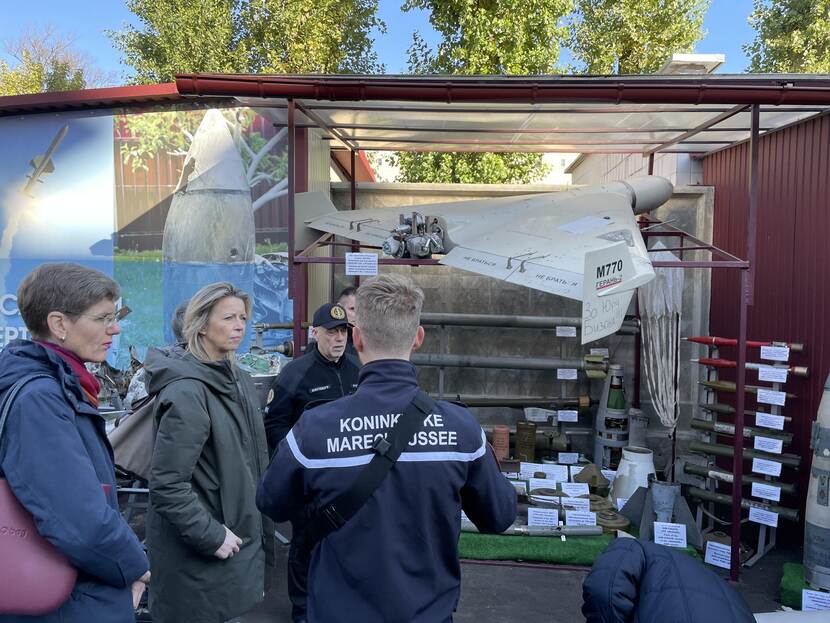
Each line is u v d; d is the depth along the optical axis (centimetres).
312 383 303
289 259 387
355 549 144
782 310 467
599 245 353
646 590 219
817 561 356
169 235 574
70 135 575
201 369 224
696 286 575
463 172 1005
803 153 445
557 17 996
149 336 577
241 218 570
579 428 571
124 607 160
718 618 208
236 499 227
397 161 1171
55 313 163
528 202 440
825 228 422
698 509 464
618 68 1352
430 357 559
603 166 753
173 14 1189
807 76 331
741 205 521
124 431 259
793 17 1132
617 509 439
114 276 579
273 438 298
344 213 468
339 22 1301
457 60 988
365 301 160
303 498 155
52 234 581
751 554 422
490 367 561
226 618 223
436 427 152
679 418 576
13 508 147
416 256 384
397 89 344
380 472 145
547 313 585
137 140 571
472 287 586
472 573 387
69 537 144
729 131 476
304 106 412
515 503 165
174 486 209
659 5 1308
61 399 155
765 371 427
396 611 142
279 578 373
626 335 572
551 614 342
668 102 340
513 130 478
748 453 443
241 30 1266
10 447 148
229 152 566
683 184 590
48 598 145
